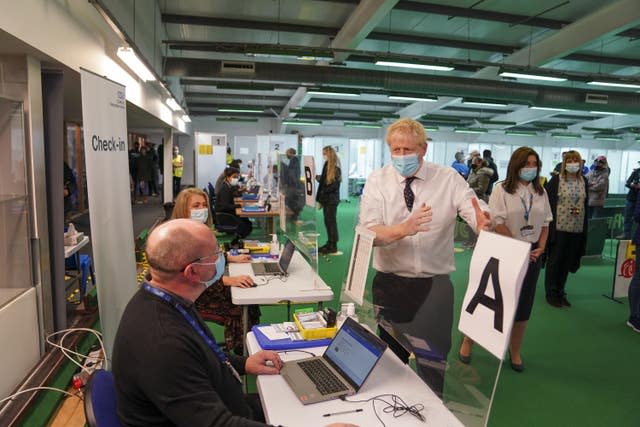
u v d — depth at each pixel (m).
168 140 11.20
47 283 2.91
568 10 6.39
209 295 2.70
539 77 7.52
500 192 2.75
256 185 9.52
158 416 1.12
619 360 3.08
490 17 6.46
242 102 14.91
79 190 8.91
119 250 3.00
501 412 2.43
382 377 1.58
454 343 1.46
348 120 16.88
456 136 18.52
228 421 1.07
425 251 1.78
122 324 1.16
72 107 5.86
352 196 16.72
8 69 2.75
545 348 3.26
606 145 19.02
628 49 7.96
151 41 6.19
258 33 7.61
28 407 2.27
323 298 2.52
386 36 7.40
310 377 1.54
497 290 1.08
